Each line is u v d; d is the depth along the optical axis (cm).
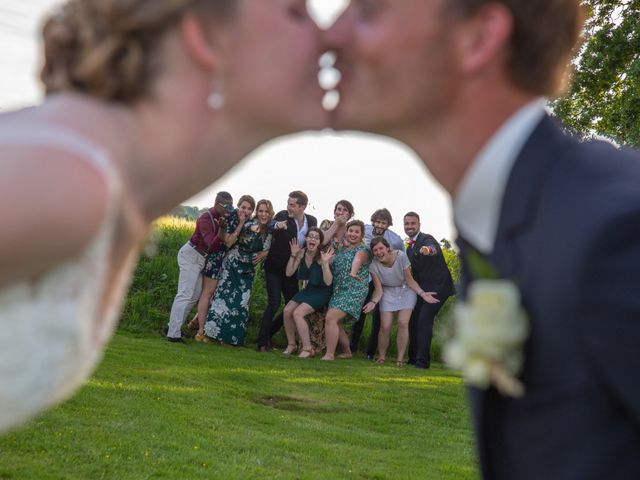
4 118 137
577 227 133
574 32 153
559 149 146
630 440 133
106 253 138
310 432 605
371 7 151
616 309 127
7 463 427
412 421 703
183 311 980
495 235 147
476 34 146
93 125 140
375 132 158
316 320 1076
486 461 153
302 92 153
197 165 153
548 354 136
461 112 149
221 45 150
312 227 1042
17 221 124
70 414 538
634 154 149
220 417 606
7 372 135
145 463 463
